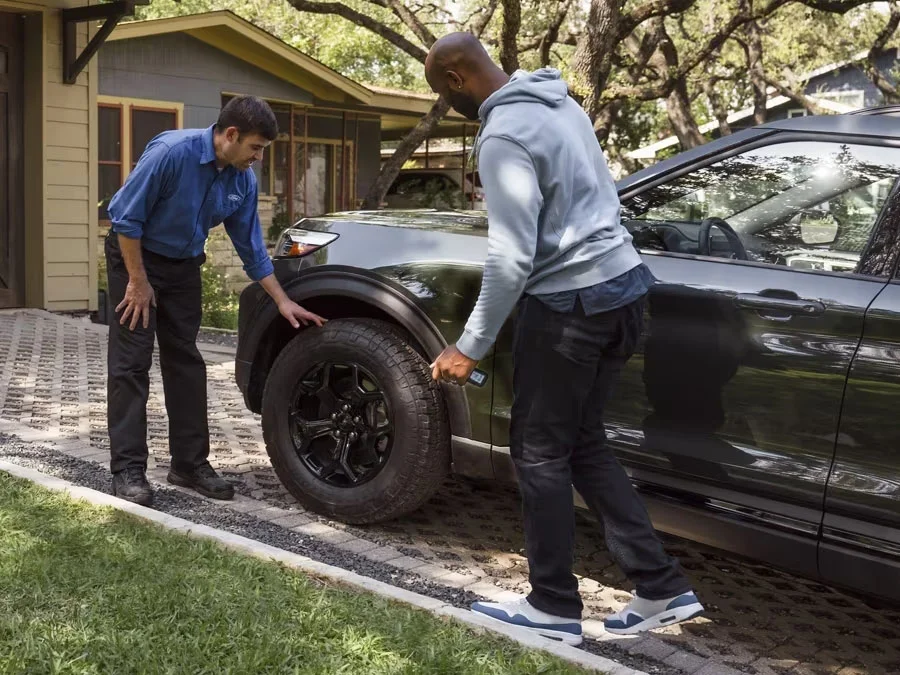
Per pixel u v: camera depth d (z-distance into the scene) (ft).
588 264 9.11
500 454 11.59
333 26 98.48
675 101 67.05
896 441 8.95
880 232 9.47
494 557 12.37
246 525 12.72
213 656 8.32
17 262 32.04
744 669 9.81
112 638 8.45
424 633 9.12
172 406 13.93
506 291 8.89
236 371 13.98
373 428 12.78
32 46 31.09
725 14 69.56
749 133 10.57
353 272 12.50
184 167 12.53
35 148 31.42
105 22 30.45
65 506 11.80
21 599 9.15
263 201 53.93
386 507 12.45
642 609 9.68
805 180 10.05
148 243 13.07
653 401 10.43
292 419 13.16
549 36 47.75
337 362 12.59
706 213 10.61
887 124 9.80
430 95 64.44
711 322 10.03
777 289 9.72
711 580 12.21
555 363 9.24
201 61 49.83
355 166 64.08
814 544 9.51
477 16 54.34
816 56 86.17
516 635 9.21
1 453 15.15
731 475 9.90
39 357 24.40
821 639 10.68
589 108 39.19
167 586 9.62
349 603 9.64
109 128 46.39
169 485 14.26
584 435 9.84
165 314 13.65
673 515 10.38
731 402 9.91
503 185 8.86
